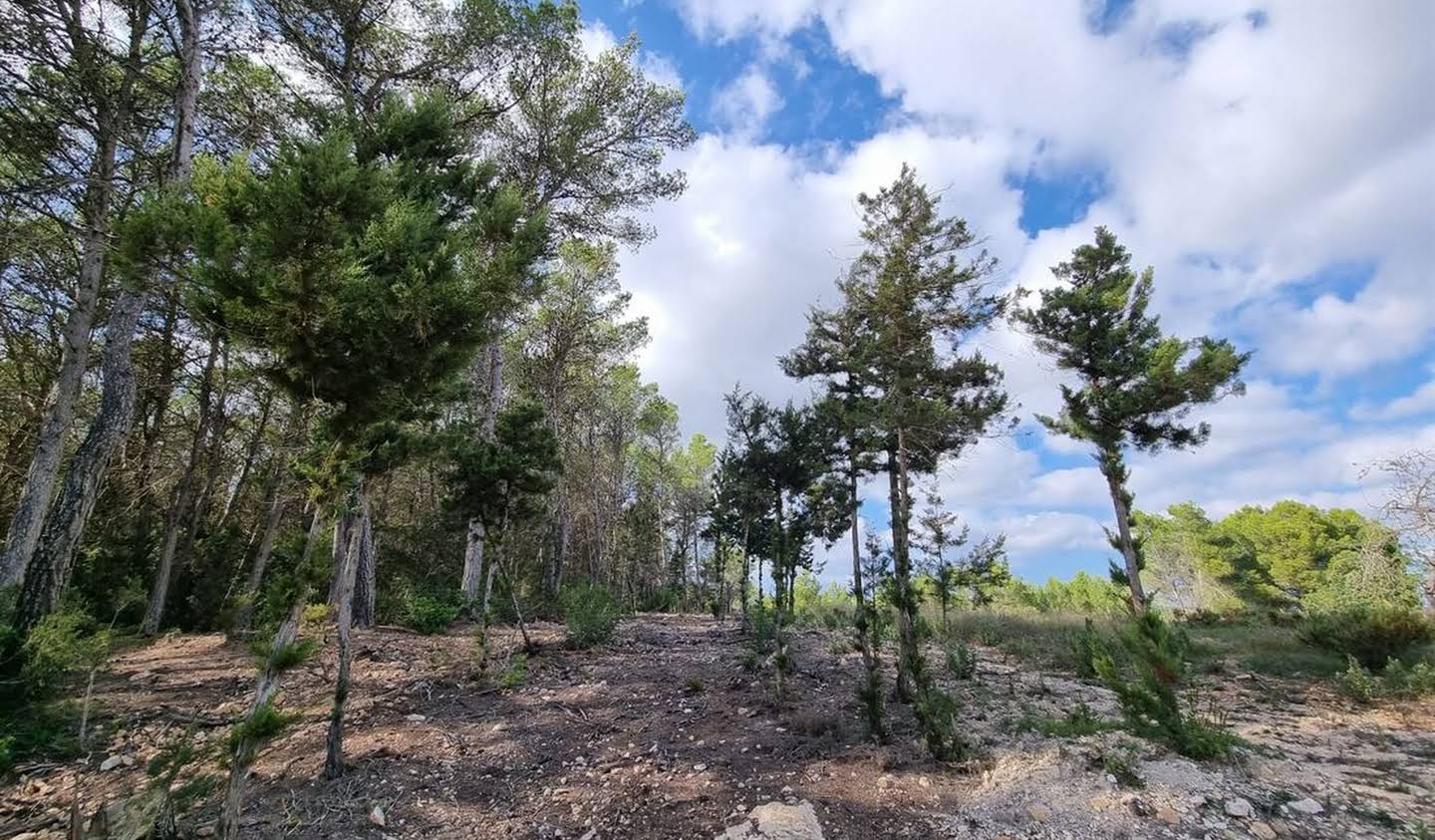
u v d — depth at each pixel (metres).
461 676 8.46
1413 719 7.07
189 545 15.03
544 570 27.31
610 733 6.37
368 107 10.45
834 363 14.23
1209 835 4.14
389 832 4.39
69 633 6.34
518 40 13.05
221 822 3.60
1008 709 7.45
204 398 14.70
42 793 4.70
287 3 9.64
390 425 5.62
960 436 11.41
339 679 5.35
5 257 10.20
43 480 8.74
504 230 5.70
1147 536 7.70
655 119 16.17
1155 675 5.72
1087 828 4.27
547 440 11.77
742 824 4.43
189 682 7.65
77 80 8.93
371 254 4.34
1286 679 9.88
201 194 4.18
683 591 34.03
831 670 9.61
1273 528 37.12
